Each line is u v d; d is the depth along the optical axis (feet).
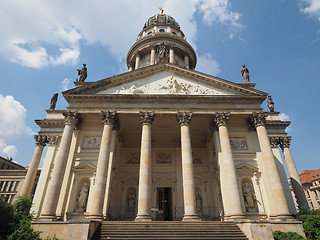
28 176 122.21
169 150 136.87
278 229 75.25
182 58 205.26
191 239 64.85
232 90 111.75
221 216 101.55
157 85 112.68
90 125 112.68
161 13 246.06
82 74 123.44
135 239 64.34
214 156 118.01
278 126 139.95
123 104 106.52
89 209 92.38
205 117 109.19
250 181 101.76
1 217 66.74
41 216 83.05
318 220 73.00
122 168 130.62
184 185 89.86
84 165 100.94
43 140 129.59
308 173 311.27
